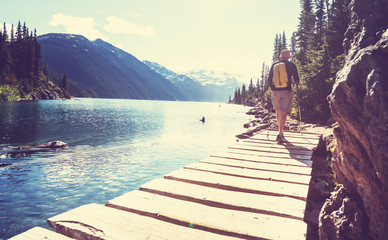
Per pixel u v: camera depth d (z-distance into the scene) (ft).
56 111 146.72
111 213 7.64
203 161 15.90
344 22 87.86
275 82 21.89
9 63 311.06
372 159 7.86
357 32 11.21
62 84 436.35
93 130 73.72
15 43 336.29
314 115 57.77
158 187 10.39
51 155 39.37
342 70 9.68
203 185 11.34
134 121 111.45
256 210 8.35
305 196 9.50
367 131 7.86
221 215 7.84
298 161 15.92
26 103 224.33
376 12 9.73
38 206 20.45
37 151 41.91
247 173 13.00
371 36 9.55
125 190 24.38
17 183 25.94
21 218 18.35
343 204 10.02
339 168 11.01
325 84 57.21
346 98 8.71
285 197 9.48
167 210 8.10
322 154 27.30
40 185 25.46
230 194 9.75
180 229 6.76
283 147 20.94
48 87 364.99
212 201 9.02
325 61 61.16
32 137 56.54
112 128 80.79
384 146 7.28
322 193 17.21
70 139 56.39
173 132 73.72
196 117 150.92
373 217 8.61
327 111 55.67
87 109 191.42
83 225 6.82
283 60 21.90
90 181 26.91
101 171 30.91
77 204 20.94
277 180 11.81
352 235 9.33
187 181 11.75
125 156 39.99
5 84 267.59
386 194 8.00
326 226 10.36
